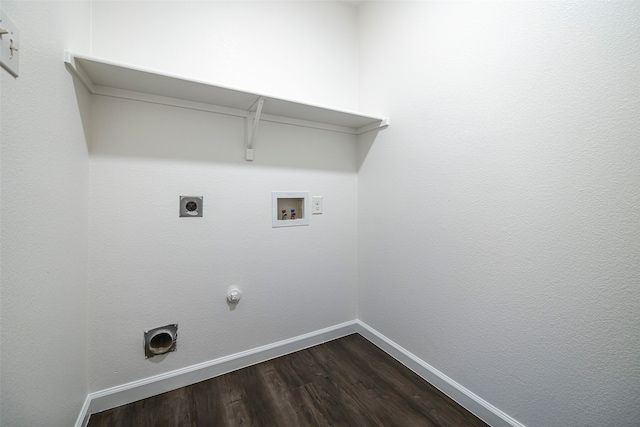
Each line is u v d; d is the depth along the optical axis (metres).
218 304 1.40
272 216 1.55
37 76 0.71
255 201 1.49
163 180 1.25
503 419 1.04
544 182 0.91
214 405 1.20
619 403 0.77
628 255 0.74
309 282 1.70
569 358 0.87
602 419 0.80
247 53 1.46
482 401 1.12
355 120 1.62
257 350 1.52
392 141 1.55
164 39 1.26
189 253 1.32
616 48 0.75
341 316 1.83
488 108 1.07
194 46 1.32
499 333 1.06
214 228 1.38
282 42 1.57
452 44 1.20
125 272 1.19
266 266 1.54
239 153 1.44
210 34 1.36
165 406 1.18
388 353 1.60
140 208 1.21
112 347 1.17
